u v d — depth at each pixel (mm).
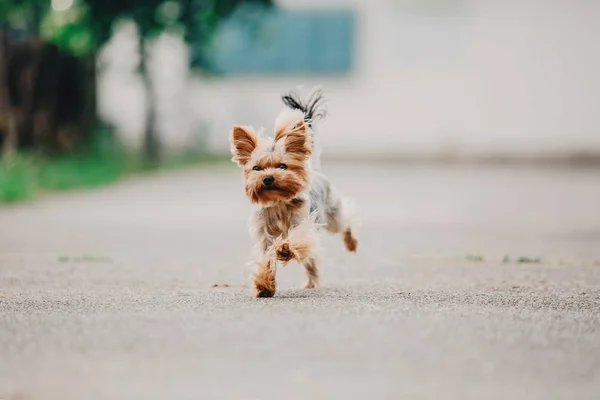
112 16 25422
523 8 32688
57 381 4746
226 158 32500
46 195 19828
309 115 8859
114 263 10062
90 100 28500
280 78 33031
